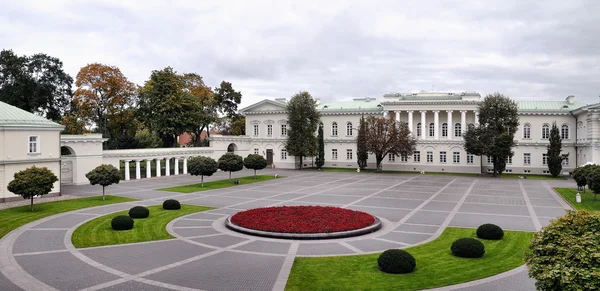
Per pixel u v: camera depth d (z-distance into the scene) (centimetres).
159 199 4019
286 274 1758
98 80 6925
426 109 7750
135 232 2567
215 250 2148
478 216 3114
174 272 1791
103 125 7631
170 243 2298
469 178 6353
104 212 3275
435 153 7706
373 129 7394
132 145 7462
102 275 1755
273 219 2686
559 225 1259
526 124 7256
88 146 5422
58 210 3353
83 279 1705
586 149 6284
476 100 7475
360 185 5288
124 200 3944
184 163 6881
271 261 1950
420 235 2492
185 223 2847
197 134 8800
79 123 6856
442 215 3153
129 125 7819
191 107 7575
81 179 5350
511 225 2775
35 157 4066
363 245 2253
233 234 2511
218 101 9962
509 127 6625
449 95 8069
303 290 1575
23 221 2906
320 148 8094
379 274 1759
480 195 4325
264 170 7831
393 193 4475
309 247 2205
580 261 1112
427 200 3950
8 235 2492
